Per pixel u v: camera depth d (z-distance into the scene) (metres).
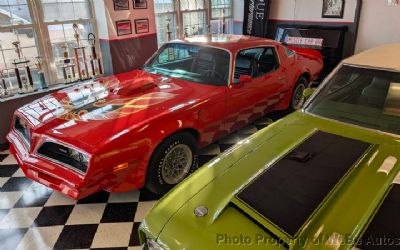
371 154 1.83
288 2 7.64
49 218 2.75
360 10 6.60
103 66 5.71
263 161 1.88
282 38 7.48
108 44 5.40
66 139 2.46
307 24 7.45
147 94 3.17
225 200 1.60
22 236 2.54
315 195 1.54
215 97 3.18
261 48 3.94
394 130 2.08
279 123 2.38
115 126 2.56
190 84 3.43
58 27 5.07
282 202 1.52
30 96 4.50
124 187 2.60
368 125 2.17
